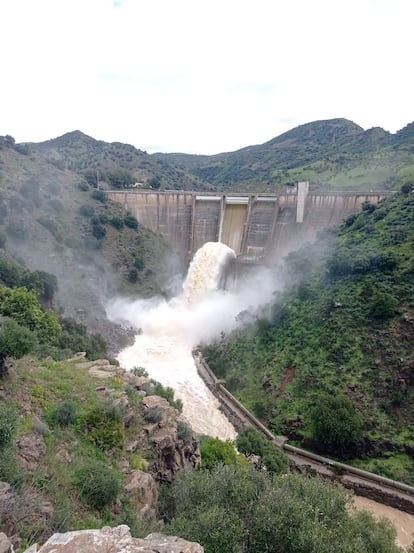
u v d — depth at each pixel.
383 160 147.25
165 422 29.16
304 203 96.50
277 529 16.53
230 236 106.19
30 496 15.91
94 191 110.75
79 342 57.22
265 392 58.31
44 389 25.12
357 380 51.81
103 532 10.84
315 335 59.81
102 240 98.44
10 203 83.25
